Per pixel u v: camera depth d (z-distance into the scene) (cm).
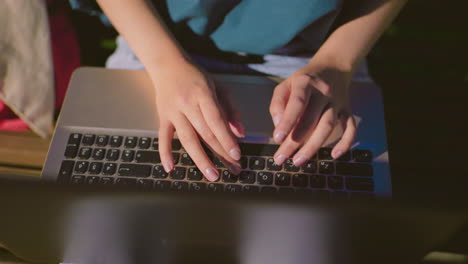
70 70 87
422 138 100
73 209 32
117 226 37
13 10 72
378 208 29
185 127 58
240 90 68
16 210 32
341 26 72
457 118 103
